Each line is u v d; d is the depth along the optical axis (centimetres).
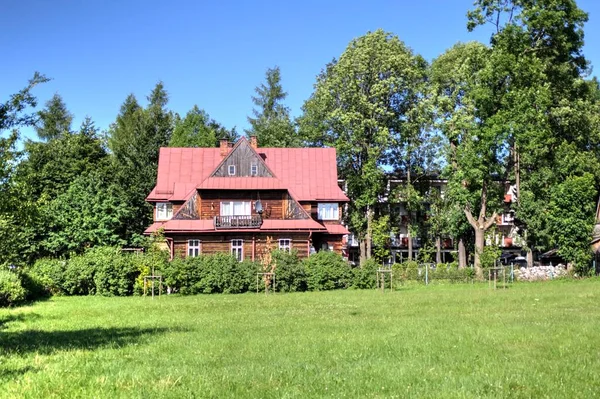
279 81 8200
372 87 5872
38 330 1811
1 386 978
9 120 1462
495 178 5416
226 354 1291
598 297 2794
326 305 2619
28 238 4584
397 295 3173
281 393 923
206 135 7581
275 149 5688
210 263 3684
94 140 6469
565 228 4656
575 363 1141
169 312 2409
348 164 6228
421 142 6272
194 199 4928
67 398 903
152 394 920
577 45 4978
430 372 1071
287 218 4944
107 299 3303
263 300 2988
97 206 5009
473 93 4816
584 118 5391
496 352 1273
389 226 6494
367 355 1255
